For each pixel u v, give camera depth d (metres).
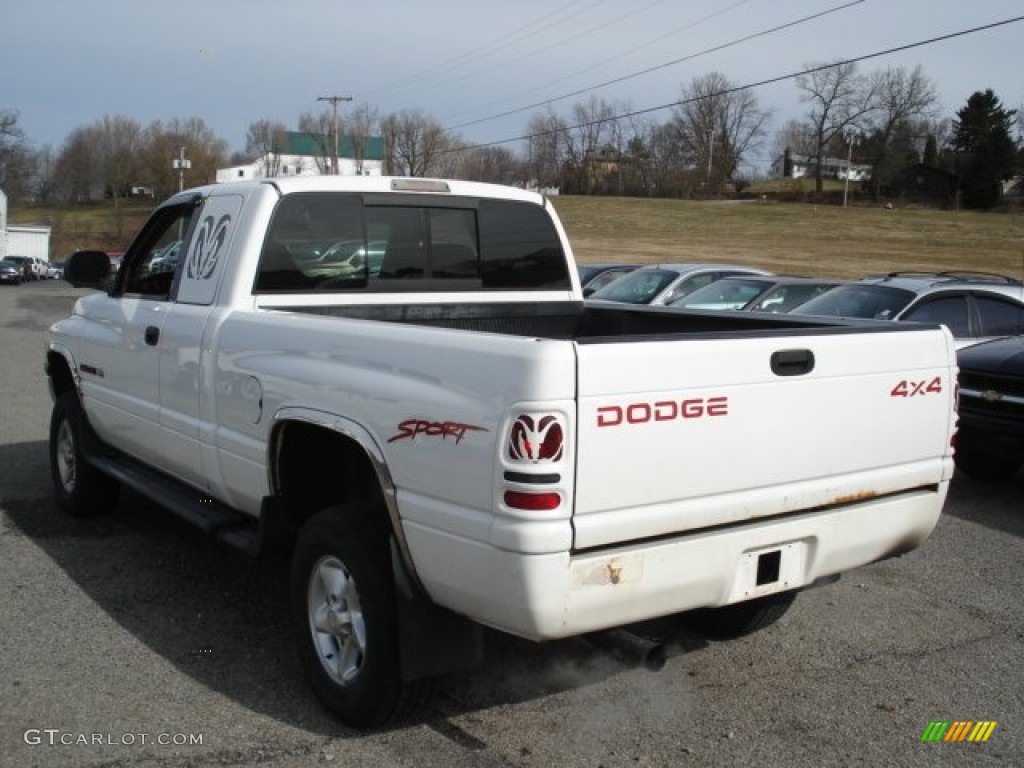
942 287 9.78
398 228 4.99
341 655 3.78
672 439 3.21
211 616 4.79
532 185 100.81
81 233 95.06
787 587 3.63
